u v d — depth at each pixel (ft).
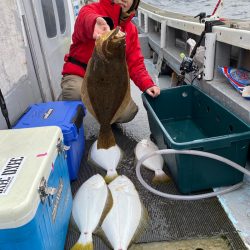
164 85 9.88
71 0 10.92
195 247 3.73
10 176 2.96
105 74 4.67
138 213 4.07
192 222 4.13
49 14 8.13
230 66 6.84
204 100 6.23
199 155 4.26
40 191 2.93
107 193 4.37
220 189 4.71
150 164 5.30
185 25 8.05
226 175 4.62
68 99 6.69
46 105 5.89
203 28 6.61
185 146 4.20
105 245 3.78
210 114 6.00
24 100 6.07
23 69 6.05
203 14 7.42
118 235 3.71
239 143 4.38
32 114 5.45
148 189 4.74
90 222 3.95
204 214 4.27
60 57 9.22
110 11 6.03
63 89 6.77
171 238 3.88
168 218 4.23
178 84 7.47
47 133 3.77
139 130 6.98
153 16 12.25
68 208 4.18
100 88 4.82
